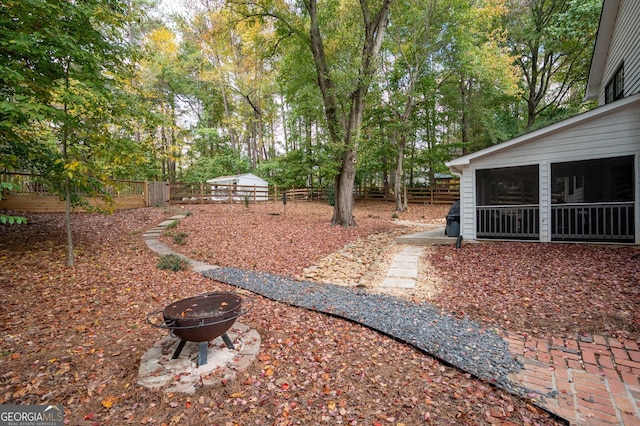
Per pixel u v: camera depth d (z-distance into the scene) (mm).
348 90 10766
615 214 7398
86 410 2379
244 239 8883
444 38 14867
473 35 15617
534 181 9688
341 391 2592
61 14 4887
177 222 10406
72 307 4273
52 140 7488
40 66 5254
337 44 11062
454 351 3137
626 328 3461
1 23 4625
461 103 18547
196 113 26703
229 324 2871
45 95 5047
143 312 4250
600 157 6703
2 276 5043
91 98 5254
